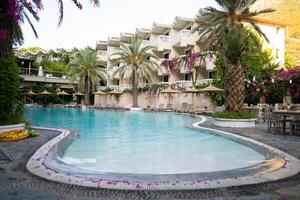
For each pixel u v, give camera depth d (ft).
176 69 117.50
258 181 15.48
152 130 48.24
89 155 27.22
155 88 120.16
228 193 14.06
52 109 125.90
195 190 14.34
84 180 15.67
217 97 86.53
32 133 33.42
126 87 142.20
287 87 75.97
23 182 15.60
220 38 60.59
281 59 95.25
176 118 75.56
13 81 37.91
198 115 77.56
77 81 156.35
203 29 65.31
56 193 13.99
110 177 16.40
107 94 148.25
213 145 32.94
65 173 17.11
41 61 201.77
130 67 123.85
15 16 17.42
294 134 36.60
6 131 34.60
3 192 14.07
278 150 25.04
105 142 35.22
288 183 15.56
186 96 104.78
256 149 27.99
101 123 61.98
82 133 44.14
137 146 32.40
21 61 158.92
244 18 58.85
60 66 195.21
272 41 94.73
